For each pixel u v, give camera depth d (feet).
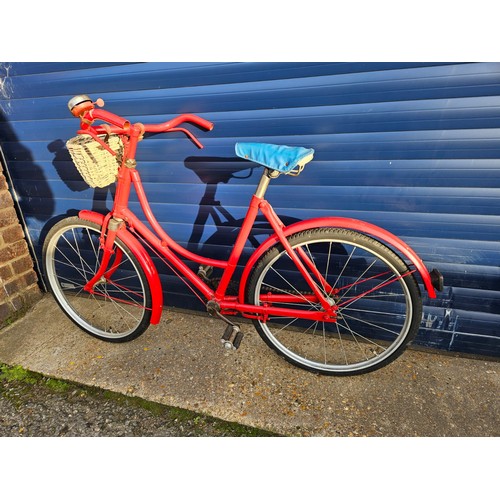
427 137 5.43
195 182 6.81
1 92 6.88
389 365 6.63
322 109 5.62
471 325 6.56
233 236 7.10
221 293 6.20
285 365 6.66
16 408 6.12
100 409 6.06
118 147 5.77
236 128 6.12
